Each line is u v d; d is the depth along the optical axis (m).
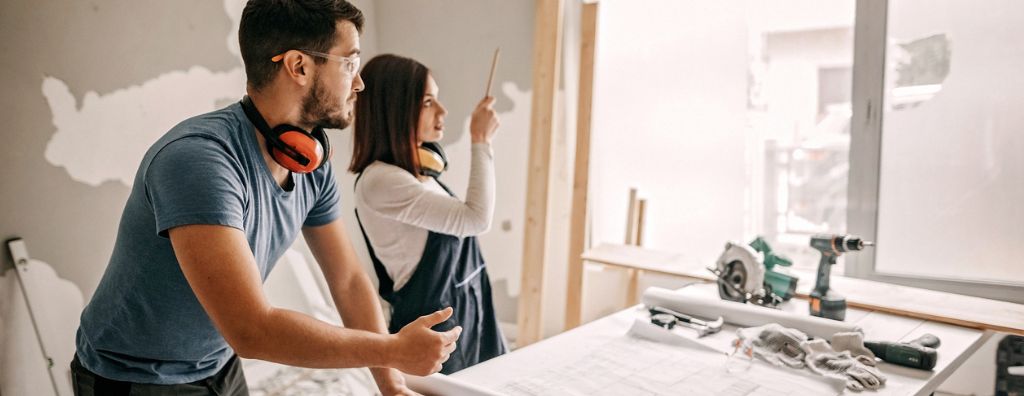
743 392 1.21
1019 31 2.26
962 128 2.38
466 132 3.37
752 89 2.86
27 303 2.19
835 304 1.69
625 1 3.04
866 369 1.29
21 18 2.14
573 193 2.94
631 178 3.16
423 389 1.22
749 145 2.89
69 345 2.30
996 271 2.38
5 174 2.13
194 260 0.92
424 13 3.40
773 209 2.91
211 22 2.74
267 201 1.15
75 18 2.28
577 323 2.94
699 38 2.92
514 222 3.31
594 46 2.86
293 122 1.14
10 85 2.12
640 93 3.08
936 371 1.35
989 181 2.36
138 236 1.07
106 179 2.42
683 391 1.22
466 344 1.77
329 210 1.37
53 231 2.27
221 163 0.99
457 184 3.43
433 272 1.70
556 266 3.24
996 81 2.31
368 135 1.70
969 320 1.67
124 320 1.13
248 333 0.91
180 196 0.93
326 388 2.75
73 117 2.30
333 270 1.39
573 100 3.14
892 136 2.51
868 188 2.55
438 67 3.40
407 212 1.65
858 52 2.52
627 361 1.36
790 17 2.74
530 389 1.22
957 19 2.35
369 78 1.69
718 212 2.99
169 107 2.60
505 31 3.21
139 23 2.47
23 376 2.21
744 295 1.82
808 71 2.76
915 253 2.51
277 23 1.07
